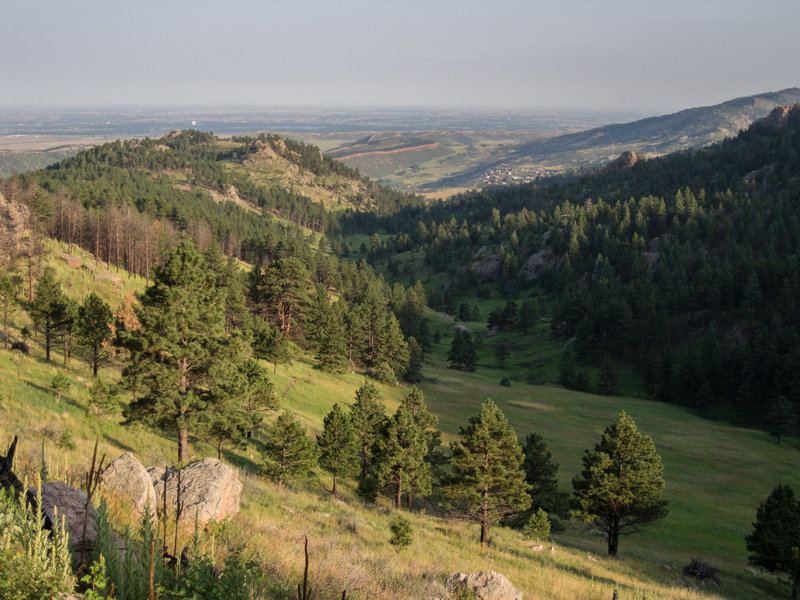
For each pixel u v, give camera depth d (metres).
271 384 48.38
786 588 38.03
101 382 37.31
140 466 12.05
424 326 136.00
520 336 160.62
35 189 107.44
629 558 38.94
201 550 8.62
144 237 117.12
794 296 118.56
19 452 16.70
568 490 57.75
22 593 5.08
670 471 68.25
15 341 49.66
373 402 49.16
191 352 28.31
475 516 32.22
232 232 189.50
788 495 38.59
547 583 22.25
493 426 32.59
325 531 19.92
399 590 12.71
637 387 117.38
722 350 109.06
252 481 27.27
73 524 6.93
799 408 88.00
